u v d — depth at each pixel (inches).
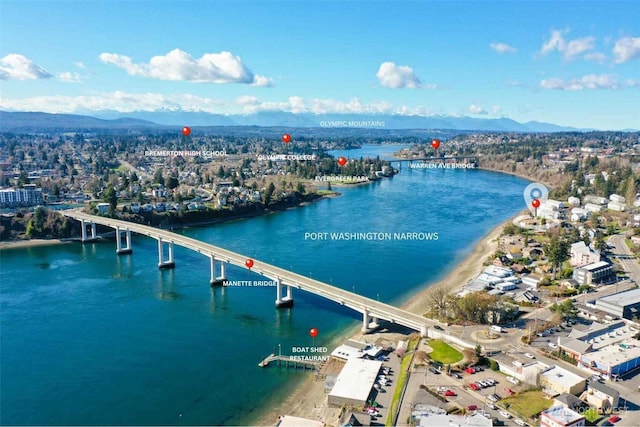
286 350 5718.5
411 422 4010.8
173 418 4446.4
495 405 4224.9
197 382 5036.9
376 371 4906.5
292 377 5142.7
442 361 5022.1
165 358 5521.7
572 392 4347.9
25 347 5748.0
